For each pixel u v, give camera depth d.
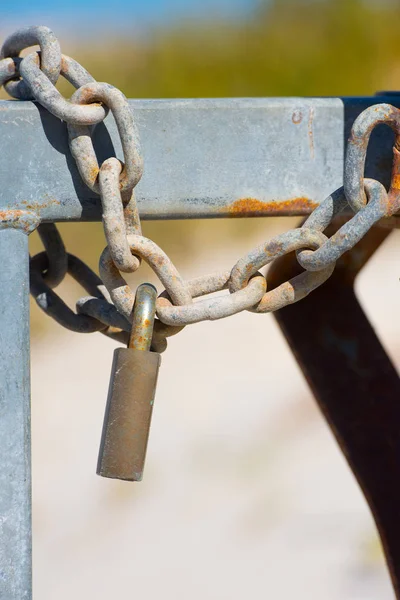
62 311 1.40
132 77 9.74
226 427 5.79
